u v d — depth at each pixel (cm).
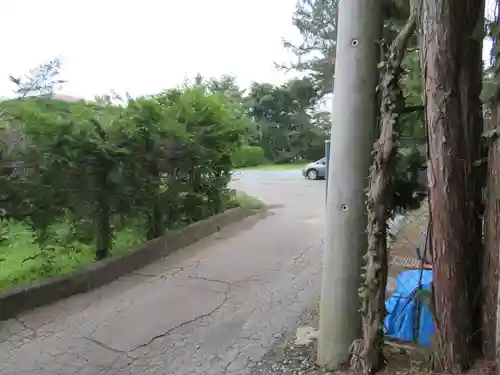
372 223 262
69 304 425
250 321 386
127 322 386
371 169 263
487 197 245
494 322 244
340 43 275
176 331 368
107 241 526
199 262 570
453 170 240
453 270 245
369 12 268
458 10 237
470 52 243
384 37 277
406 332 301
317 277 507
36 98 486
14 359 324
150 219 614
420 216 360
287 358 314
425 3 241
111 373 306
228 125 775
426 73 243
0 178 417
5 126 431
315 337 347
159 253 593
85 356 329
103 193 506
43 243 463
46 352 334
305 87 2714
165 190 635
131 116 550
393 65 254
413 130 300
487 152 246
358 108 270
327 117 2812
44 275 455
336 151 279
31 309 409
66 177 466
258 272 527
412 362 269
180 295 452
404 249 421
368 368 267
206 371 304
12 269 455
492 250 243
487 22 240
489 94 241
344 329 282
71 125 466
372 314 267
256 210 964
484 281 249
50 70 540
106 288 471
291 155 2852
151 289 470
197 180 730
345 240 279
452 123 238
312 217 895
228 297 446
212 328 373
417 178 326
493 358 244
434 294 253
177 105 697
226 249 637
